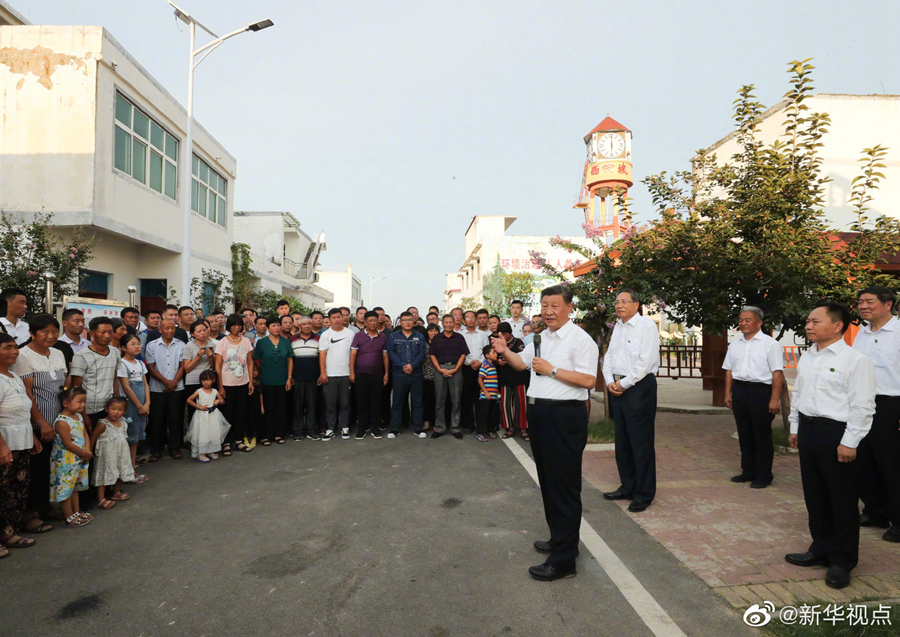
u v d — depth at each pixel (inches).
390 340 328.2
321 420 338.0
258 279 816.3
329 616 122.3
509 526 176.7
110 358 213.8
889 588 132.2
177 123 561.0
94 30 425.1
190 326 303.6
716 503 196.1
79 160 423.8
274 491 215.0
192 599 130.6
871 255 257.6
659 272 287.7
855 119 478.3
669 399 452.8
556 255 1494.8
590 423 340.8
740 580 137.3
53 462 178.7
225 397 280.5
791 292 247.4
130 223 477.7
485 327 354.0
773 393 210.4
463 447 294.4
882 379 165.0
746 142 300.2
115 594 133.5
